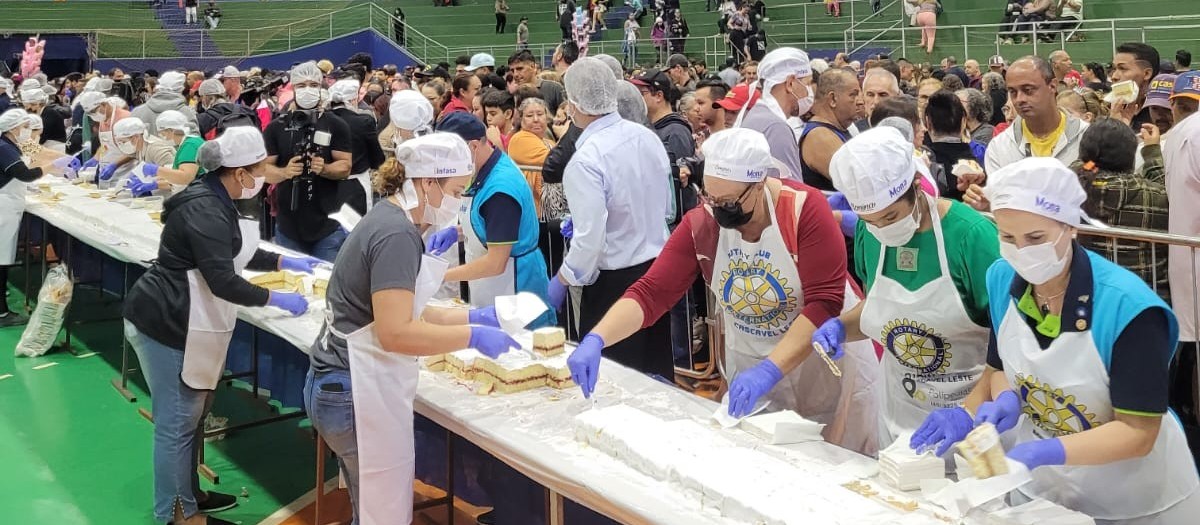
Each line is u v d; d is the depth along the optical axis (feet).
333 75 33.42
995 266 6.95
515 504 10.34
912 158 7.17
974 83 35.73
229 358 17.28
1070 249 6.23
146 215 19.62
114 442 15.14
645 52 62.80
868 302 8.10
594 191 11.27
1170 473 6.82
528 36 68.54
